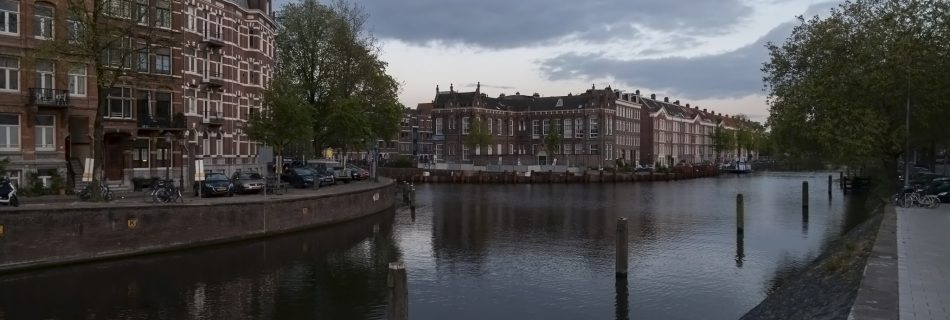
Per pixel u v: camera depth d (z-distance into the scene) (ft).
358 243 95.86
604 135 342.64
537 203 168.25
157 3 126.62
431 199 181.68
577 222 124.06
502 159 315.58
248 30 170.40
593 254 87.51
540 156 352.49
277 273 74.18
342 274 73.97
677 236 104.12
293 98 143.33
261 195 111.14
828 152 132.46
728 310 59.62
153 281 69.10
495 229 113.39
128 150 128.36
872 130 111.65
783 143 152.35
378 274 74.08
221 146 156.04
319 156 194.59
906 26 118.73
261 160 95.81
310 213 106.32
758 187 239.91
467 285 69.51
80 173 110.11
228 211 90.68
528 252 89.10
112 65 112.88
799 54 144.05
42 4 104.27
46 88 104.78
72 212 74.28
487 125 339.98
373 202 133.18
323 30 192.54
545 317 57.52
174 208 83.76
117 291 64.80
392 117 205.98
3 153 100.68
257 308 59.47
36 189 98.43
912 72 111.24
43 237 72.13
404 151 435.94
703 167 338.13
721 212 143.02
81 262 75.36
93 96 112.98
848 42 123.13
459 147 352.49
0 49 99.91
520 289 67.62
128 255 79.36
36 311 57.47
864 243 61.11
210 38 150.20
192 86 143.84
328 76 193.47
